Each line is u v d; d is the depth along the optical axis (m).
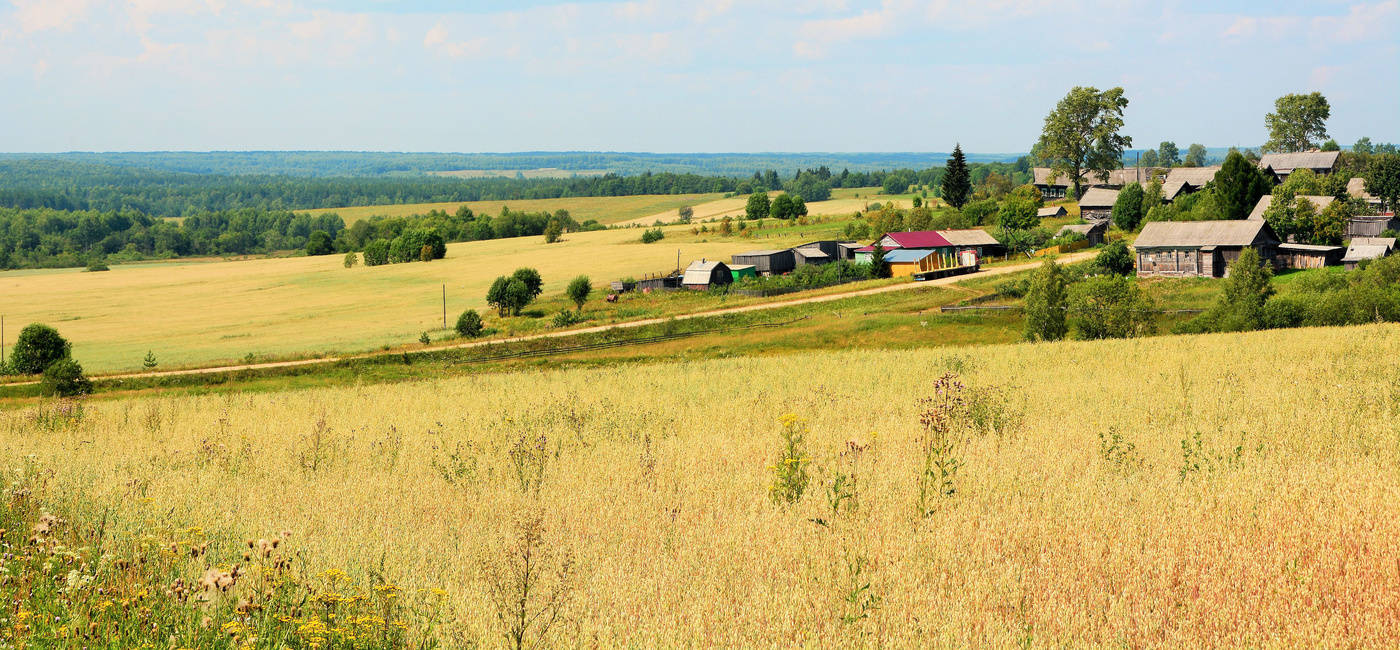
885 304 79.25
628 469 15.73
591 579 9.54
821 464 14.84
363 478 16.56
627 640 7.96
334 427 25.02
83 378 58.97
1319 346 31.64
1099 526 10.42
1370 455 13.53
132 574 9.29
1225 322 54.56
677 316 80.25
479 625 8.36
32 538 10.16
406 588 9.39
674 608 8.77
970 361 34.56
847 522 11.27
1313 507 10.55
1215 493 11.53
